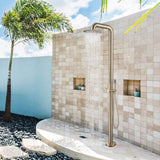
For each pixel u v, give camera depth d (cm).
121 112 344
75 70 434
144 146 302
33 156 280
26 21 467
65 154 294
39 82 555
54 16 456
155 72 283
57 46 482
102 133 376
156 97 282
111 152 282
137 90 320
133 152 286
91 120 402
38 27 465
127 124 332
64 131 382
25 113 594
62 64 470
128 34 325
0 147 309
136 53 312
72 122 447
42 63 546
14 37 488
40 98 554
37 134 382
